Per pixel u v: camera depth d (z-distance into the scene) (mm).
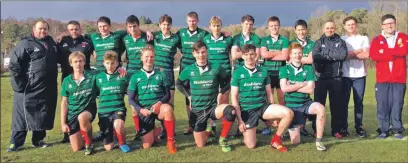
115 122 5414
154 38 6609
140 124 5598
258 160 4953
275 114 5293
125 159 5148
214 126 6367
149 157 5199
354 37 6168
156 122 7578
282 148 5332
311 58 5992
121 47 6656
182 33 6664
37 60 5785
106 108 5559
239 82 5434
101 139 6246
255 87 5449
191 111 5676
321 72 6188
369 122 7383
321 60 6012
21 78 5750
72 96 5523
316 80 5762
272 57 6348
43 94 5910
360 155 5059
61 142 6293
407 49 5684
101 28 6414
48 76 5918
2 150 5855
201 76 5535
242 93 5477
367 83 16906
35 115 5871
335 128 6211
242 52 5461
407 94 12102
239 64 6398
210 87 5551
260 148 5508
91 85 5582
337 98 6133
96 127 7570
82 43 6402
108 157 5258
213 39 6445
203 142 5691
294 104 5688
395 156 4977
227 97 6176
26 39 5797
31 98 5836
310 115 5555
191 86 5609
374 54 5852
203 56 5543
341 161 4836
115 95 5566
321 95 6254
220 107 5449
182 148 5625
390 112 6020
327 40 6008
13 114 5910
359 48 6078
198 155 5246
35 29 5840
